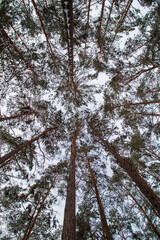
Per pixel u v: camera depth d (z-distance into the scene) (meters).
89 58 6.25
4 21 4.41
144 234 6.22
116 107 7.81
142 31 4.98
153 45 4.59
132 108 7.22
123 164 5.76
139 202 6.96
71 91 7.40
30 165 7.32
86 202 6.95
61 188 8.05
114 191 8.12
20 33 4.96
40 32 5.16
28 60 5.60
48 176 8.34
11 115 6.88
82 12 4.57
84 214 6.23
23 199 6.49
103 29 5.29
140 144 5.59
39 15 4.09
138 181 4.92
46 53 5.90
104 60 6.32
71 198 4.44
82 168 9.09
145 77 6.16
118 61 6.32
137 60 5.76
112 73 7.01
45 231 6.41
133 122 7.62
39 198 6.84
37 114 7.56
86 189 7.96
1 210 6.28
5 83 5.05
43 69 6.43
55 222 6.46
